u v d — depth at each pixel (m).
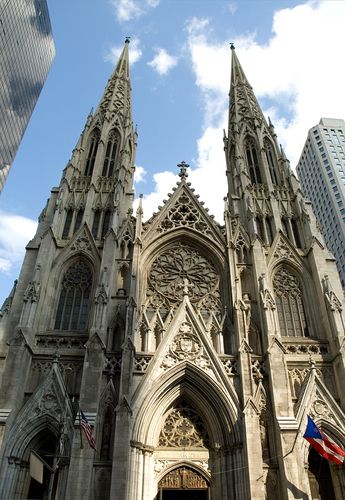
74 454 34.03
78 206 55.56
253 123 69.19
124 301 45.19
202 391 39.75
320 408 39.34
